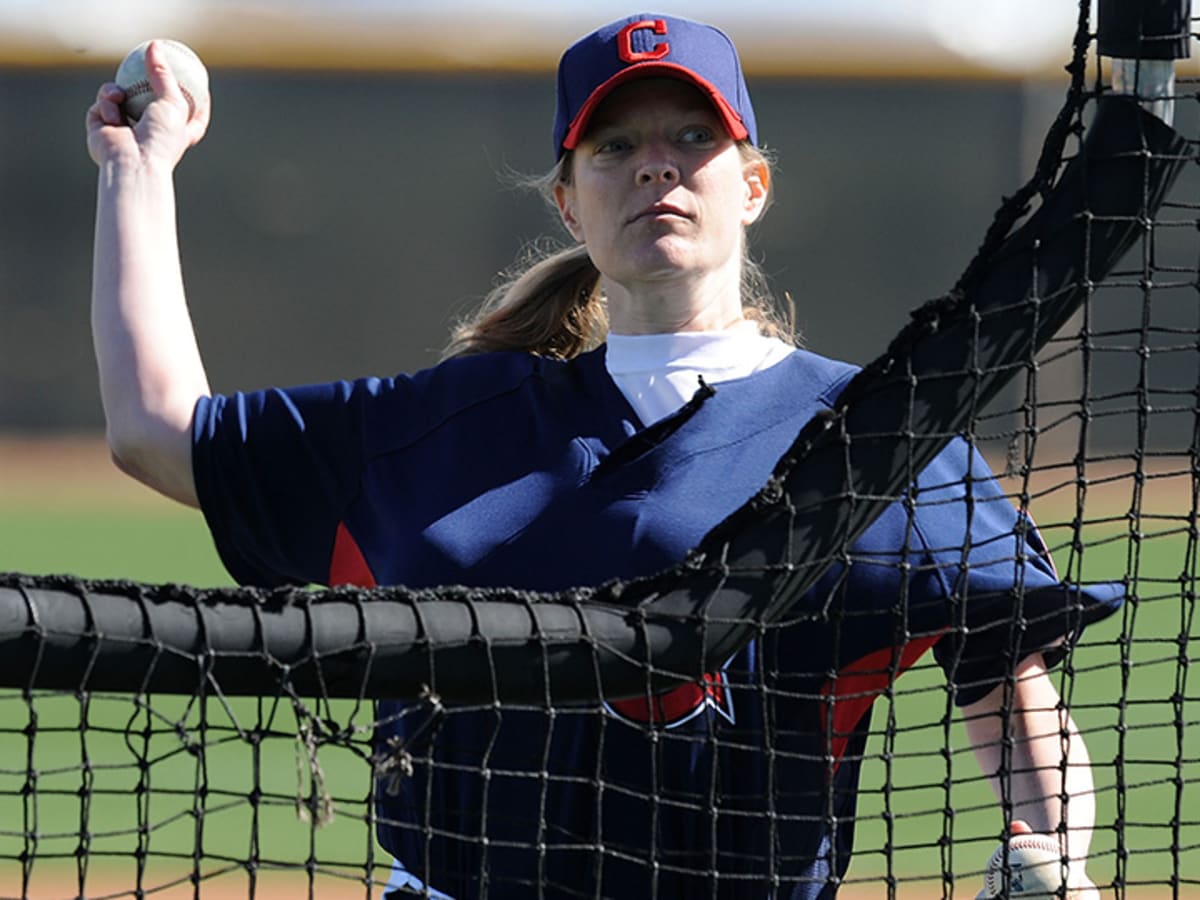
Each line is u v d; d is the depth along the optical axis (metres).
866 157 80.88
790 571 7.45
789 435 9.57
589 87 9.84
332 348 83.00
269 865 7.14
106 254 10.51
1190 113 13.09
